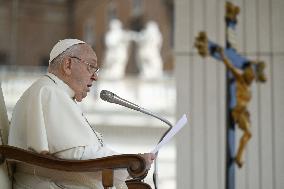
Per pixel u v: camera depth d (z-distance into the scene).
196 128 17.05
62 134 8.18
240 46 17.19
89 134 8.32
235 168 16.95
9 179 8.58
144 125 39.69
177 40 17.27
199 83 17.16
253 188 16.91
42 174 8.43
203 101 17.11
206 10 17.25
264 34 17.12
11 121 8.60
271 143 16.95
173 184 34.50
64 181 8.36
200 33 17.22
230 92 17.08
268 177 16.89
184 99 17.12
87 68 8.97
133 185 9.38
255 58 17.14
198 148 17.02
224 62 17.14
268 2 17.14
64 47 8.90
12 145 8.41
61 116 8.30
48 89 8.50
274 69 17.06
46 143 8.02
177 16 17.31
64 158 8.09
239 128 17.02
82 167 7.57
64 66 8.85
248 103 17.06
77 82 8.92
